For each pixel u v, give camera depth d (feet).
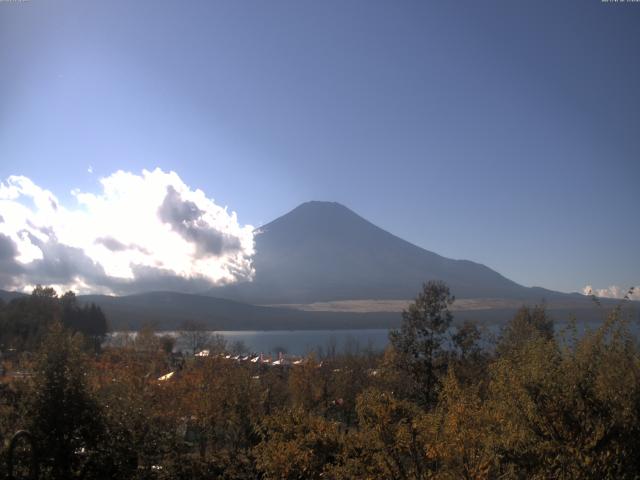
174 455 78.18
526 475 35.45
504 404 38.11
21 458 61.82
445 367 96.43
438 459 41.22
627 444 34.01
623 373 36.42
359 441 46.88
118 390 74.38
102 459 67.00
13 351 172.04
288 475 52.11
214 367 114.83
